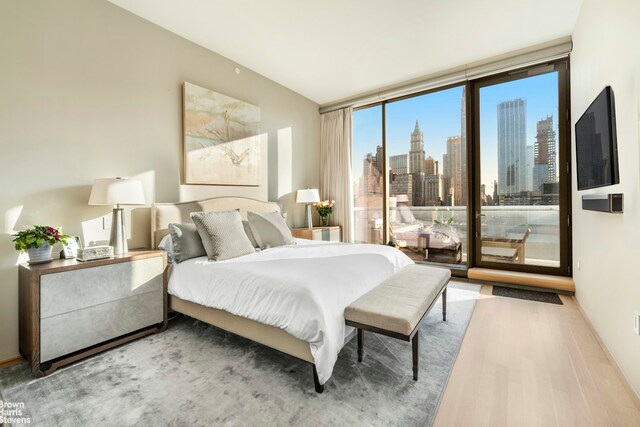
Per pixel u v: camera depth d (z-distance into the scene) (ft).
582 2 8.46
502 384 5.54
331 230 15.06
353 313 5.71
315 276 6.16
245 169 12.35
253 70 12.88
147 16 9.15
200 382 5.69
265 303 6.00
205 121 10.82
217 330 8.17
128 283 7.32
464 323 8.31
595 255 7.73
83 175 7.93
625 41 5.49
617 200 5.75
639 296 5.08
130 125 8.92
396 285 6.93
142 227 9.25
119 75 8.66
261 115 13.35
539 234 11.75
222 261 8.04
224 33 10.09
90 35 8.05
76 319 6.44
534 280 11.07
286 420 4.66
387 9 8.79
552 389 5.38
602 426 4.49
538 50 10.80
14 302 6.79
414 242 14.65
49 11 7.32
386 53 11.39
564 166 11.11
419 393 5.29
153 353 6.84
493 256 12.71
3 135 6.67
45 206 7.29
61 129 7.53
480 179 12.86
